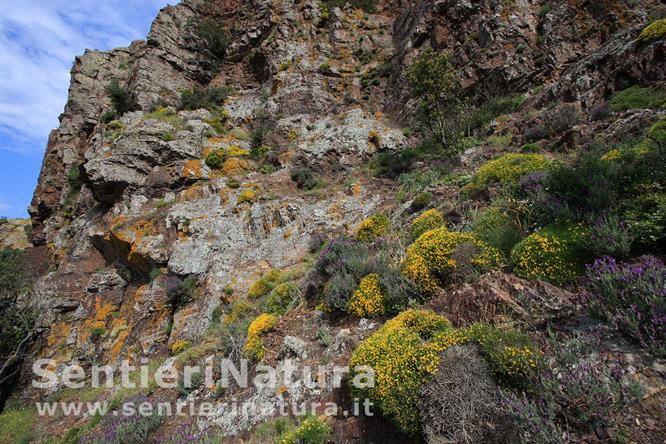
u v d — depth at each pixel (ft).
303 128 80.74
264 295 42.83
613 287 12.71
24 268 79.41
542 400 10.82
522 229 20.18
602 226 14.88
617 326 11.77
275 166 73.61
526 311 14.61
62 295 65.46
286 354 23.63
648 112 28.32
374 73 94.32
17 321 62.34
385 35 103.35
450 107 60.34
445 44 76.69
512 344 12.41
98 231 68.03
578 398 10.25
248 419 20.33
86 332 57.52
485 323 15.16
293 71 95.04
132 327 53.62
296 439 14.98
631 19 52.90
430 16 83.56
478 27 70.85
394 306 21.17
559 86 48.39
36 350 60.03
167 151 73.36
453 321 16.90
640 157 18.08
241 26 117.08
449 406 11.87
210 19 121.49
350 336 21.16
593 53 50.11
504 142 44.52
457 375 12.26
